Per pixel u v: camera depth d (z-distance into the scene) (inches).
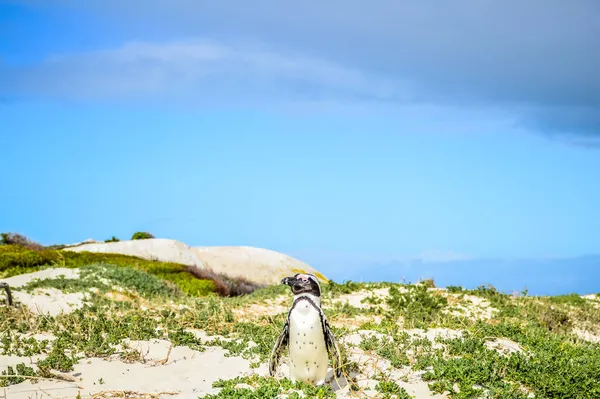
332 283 774.5
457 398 359.9
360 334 494.6
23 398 365.1
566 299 832.3
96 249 1438.2
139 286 757.3
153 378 413.1
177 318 579.8
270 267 1528.1
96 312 601.6
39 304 636.7
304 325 353.4
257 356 461.4
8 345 454.9
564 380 393.1
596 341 625.3
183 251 1492.4
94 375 413.1
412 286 757.3
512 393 367.9
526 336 520.1
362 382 386.3
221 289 1086.4
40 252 1091.3
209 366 441.7
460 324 576.7
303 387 359.9
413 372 404.5
